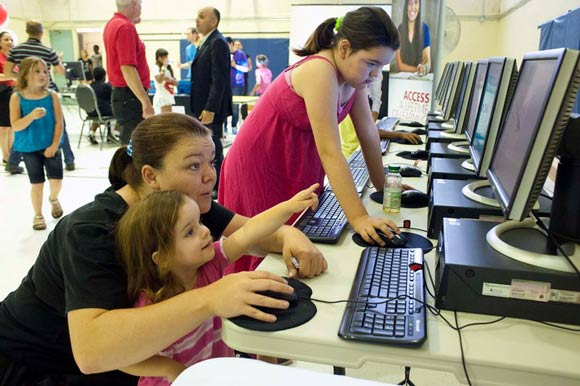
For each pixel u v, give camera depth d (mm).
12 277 2682
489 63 1611
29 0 11383
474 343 791
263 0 10320
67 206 3961
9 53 5090
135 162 1007
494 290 870
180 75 10961
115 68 3756
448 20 5062
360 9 1332
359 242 1253
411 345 771
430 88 4387
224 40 3855
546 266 858
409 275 1017
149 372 946
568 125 921
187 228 901
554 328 838
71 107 9836
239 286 866
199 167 1001
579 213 941
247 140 1639
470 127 1954
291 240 1124
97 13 11391
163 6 10875
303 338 810
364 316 852
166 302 856
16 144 3316
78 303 856
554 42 4465
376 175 1771
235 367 541
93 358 821
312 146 1626
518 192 859
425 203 1597
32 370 1040
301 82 1395
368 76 1393
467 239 991
